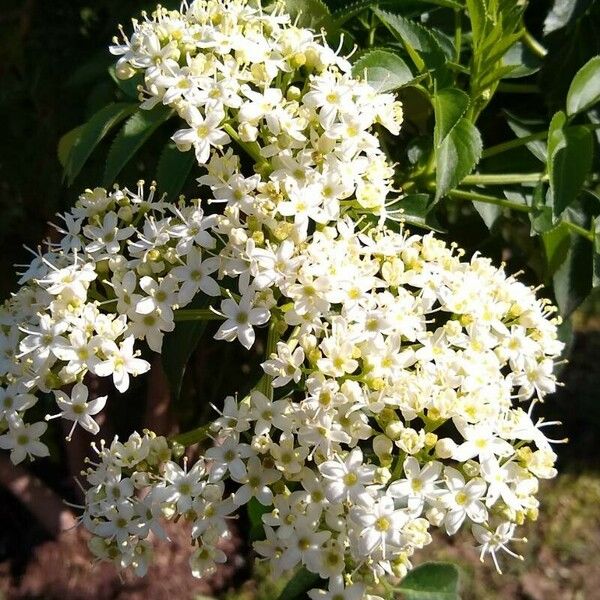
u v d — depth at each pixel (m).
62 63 0.22
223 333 0.12
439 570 0.11
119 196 0.13
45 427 0.12
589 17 0.16
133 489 0.12
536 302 0.13
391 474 0.11
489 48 0.14
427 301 0.12
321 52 0.12
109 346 0.12
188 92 0.12
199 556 0.12
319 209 0.12
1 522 0.29
